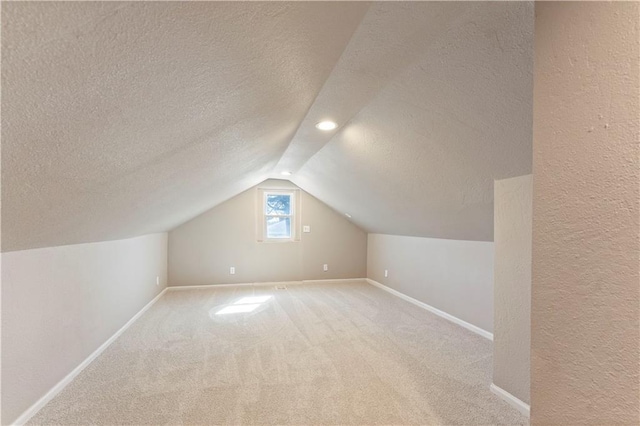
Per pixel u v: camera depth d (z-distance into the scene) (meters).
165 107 0.98
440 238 3.69
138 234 3.36
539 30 0.59
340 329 3.16
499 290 1.99
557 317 0.56
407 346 2.73
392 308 3.96
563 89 0.55
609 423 0.49
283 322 3.37
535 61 0.60
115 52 0.63
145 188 1.83
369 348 2.68
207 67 0.88
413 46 1.24
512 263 1.91
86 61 0.61
